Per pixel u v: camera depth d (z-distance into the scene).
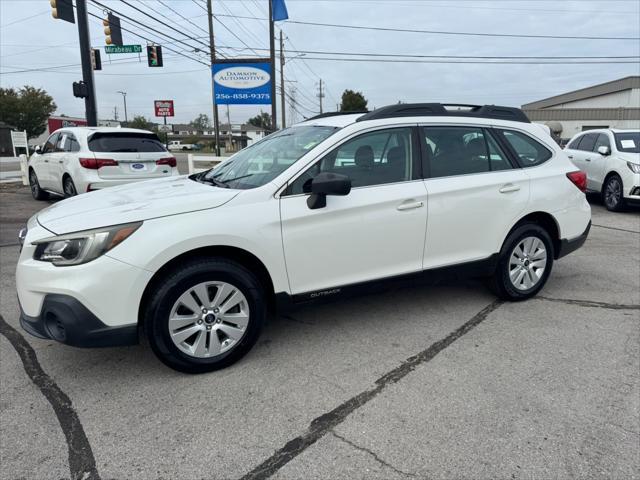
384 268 3.69
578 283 5.05
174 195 3.27
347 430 2.59
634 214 9.56
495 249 4.18
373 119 3.69
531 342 3.64
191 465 2.33
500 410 2.76
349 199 3.46
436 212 3.80
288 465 2.33
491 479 2.23
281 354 3.46
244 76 17.09
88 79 13.48
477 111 4.25
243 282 3.16
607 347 3.56
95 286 2.76
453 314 4.20
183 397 2.91
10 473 2.28
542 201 4.30
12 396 2.92
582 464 2.32
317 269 3.41
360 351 3.50
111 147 8.71
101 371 3.23
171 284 2.94
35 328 2.90
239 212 3.12
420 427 2.61
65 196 9.45
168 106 34.34
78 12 13.09
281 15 20.70
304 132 3.93
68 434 2.57
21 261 2.96
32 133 44.59
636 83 44.03
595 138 10.77
